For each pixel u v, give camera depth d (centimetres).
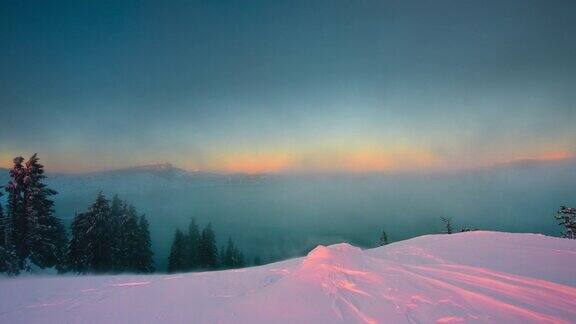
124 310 916
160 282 1259
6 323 901
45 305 1033
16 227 3344
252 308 824
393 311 739
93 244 3556
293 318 743
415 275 977
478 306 741
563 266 995
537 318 679
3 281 1387
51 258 3678
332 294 858
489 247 1350
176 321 800
